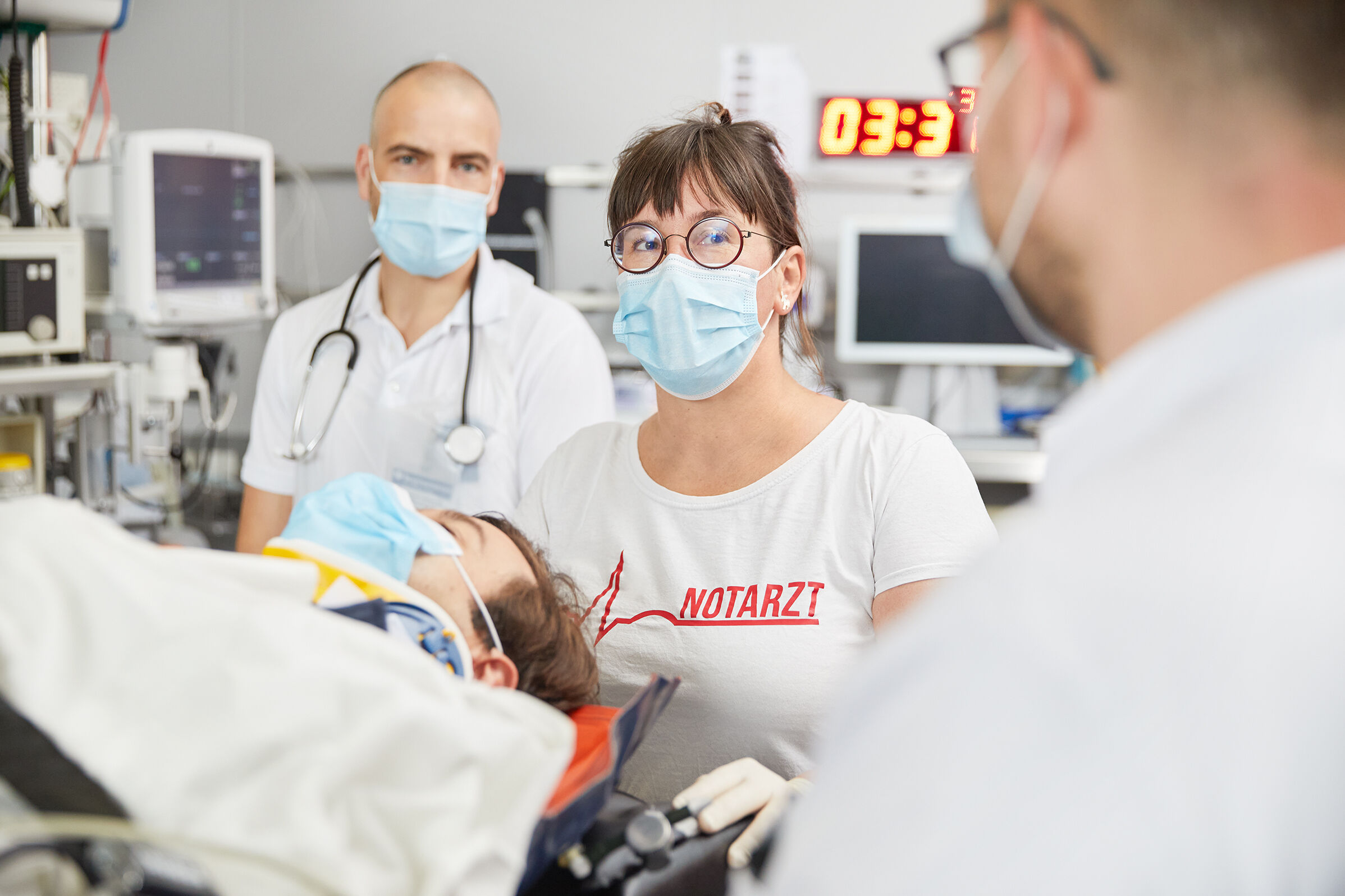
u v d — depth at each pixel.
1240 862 0.33
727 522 1.19
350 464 1.89
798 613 1.15
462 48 4.12
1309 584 0.34
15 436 2.27
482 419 1.84
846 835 0.38
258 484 1.95
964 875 0.35
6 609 0.56
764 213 1.20
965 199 0.52
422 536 0.92
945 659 0.38
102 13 2.37
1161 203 0.42
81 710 0.54
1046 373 4.02
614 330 1.26
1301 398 0.37
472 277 1.93
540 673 0.94
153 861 0.45
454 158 1.86
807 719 1.13
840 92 3.98
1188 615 0.35
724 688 1.15
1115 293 0.44
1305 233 0.39
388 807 0.55
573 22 4.05
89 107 2.84
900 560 1.11
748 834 0.82
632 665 1.19
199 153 2.67
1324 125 0.38
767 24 3.97
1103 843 0.34
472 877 0.57
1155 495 0.38
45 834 0.45
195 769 0.52
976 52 0.49
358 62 4.18
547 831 0.67
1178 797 0.34
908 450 1.16
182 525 3.10
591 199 4.07
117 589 0.57
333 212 4.26
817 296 3.86
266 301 2.89
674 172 1.19
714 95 4.03
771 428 1.21
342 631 0.60
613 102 4.07
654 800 1.18
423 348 1.89
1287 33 0.38
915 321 3.70
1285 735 0.33
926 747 0.37
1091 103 0.43
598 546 1.25
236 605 0.57
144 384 2.48
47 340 2.30
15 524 0.60
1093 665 0.35
